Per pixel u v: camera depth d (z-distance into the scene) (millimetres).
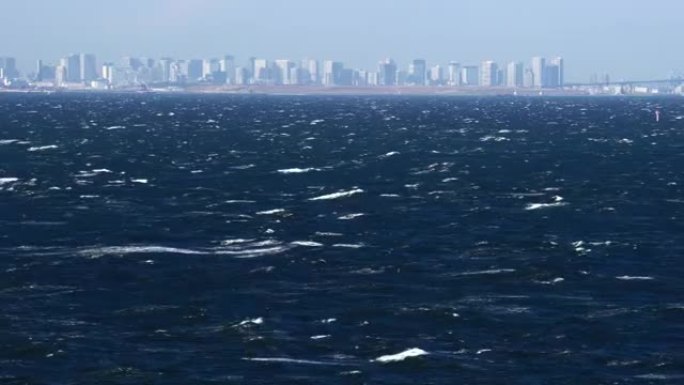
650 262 136750
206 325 106500
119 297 118000
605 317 109312
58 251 143250
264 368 93125
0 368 93000
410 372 92312
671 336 102875
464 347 99438
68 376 91125
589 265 134500
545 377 91125
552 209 180625
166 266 133625
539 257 139250
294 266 133875
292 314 110625
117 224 164875
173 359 95500
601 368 93438
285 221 167875
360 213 175750
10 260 137000
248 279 126750
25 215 173750
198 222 166750
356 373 91812
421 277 128125
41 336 101938
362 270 131875
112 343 100188
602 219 170875
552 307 113625
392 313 110625
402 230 160375
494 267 133125
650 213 176750
